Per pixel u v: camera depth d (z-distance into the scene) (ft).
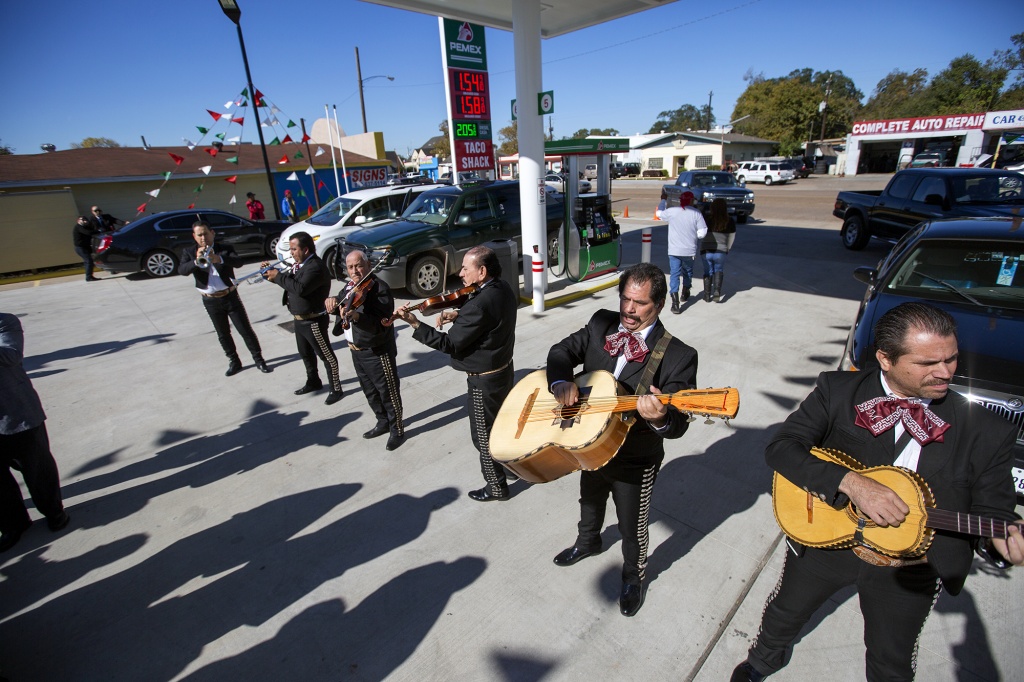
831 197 74.64
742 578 9.08
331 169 70.79
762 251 36.40
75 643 8.52
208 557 10.25
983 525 4.65
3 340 9.83
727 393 5.85
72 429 15.79
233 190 63.82
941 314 4.80
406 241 26.76
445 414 15.46
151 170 59.00
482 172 36.42
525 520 10.78
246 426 15.42
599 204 28.58
